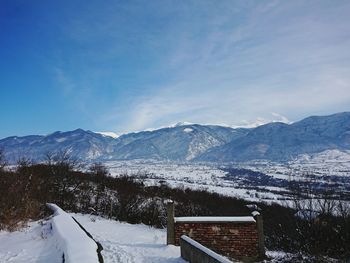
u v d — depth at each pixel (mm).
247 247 12484
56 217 12938
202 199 34469
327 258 14211
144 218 23922
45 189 21359
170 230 12406
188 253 9570
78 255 7152
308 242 15672
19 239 11133
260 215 12703
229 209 32469
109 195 26109
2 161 18297
